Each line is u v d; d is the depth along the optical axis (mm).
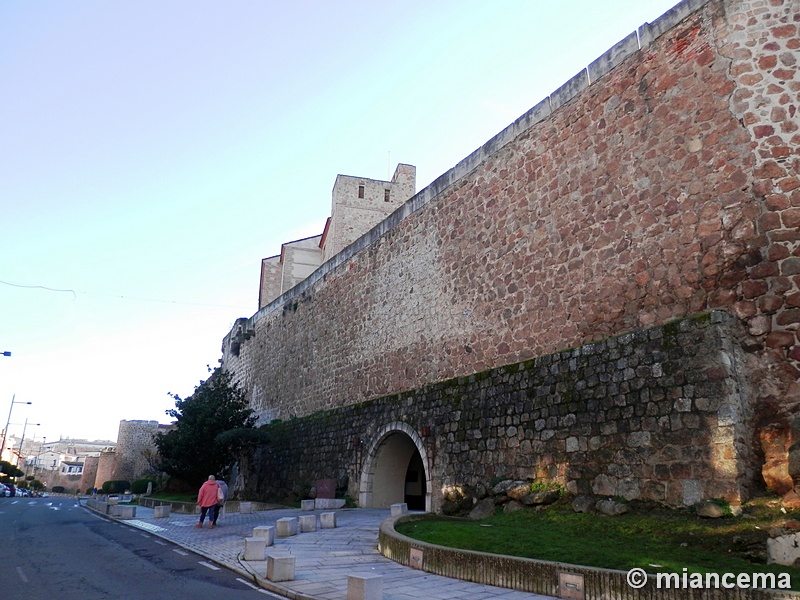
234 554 10438
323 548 10820
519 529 10000
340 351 22531
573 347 12273
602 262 12047
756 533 7629
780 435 8547
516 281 14266
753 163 9797
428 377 16984
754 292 9414
